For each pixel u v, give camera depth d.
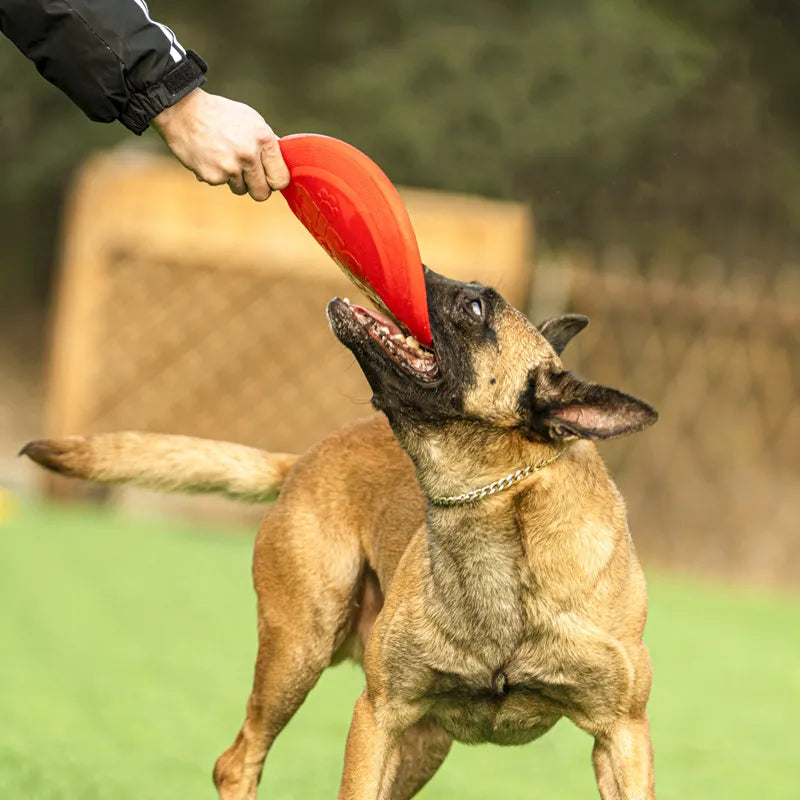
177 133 5.54
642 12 29.03
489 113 29.94
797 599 18.47
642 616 6.09
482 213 20.11
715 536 21.28
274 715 6.90
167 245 20.41
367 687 6.23
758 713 10.59
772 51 28.78
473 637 6.02
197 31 34.09
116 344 20.48
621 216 29.86
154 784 7.77
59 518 19.69
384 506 6.80
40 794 7.27
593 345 20.70
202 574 15.76
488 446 6.03
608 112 28.78
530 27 31.47
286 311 20.75
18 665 10.91
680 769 8.84
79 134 35.59
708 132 29.17
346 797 6.08
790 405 21.25
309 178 5.79
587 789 8.34
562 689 6.02
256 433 20.86
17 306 38.75
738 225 29.58
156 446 7.29
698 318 20.92
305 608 6.86
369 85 31.61
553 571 5.95
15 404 34.09
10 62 35.34
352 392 20.92
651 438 21.30
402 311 5.93
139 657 11.46
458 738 6.46
